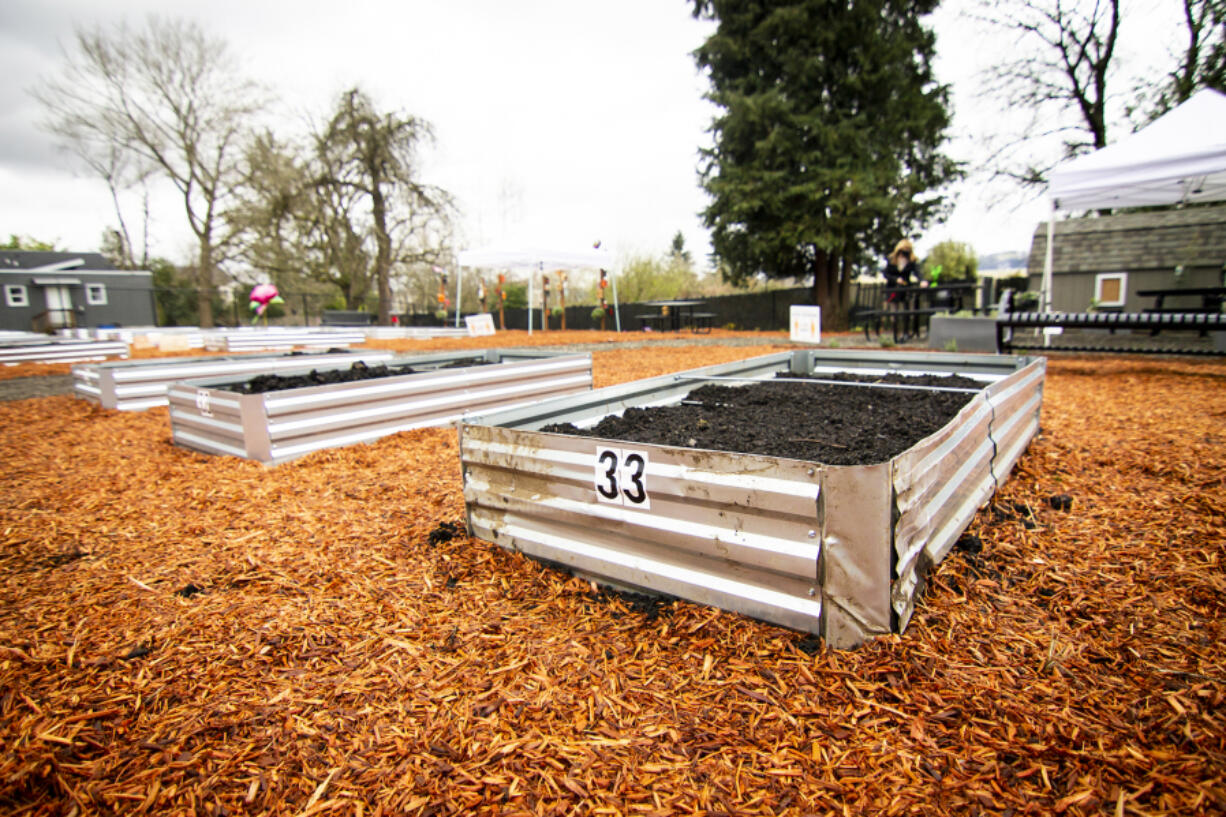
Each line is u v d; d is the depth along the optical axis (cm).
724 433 335
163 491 408
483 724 175
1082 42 1830
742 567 212
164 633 229
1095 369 919
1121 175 905
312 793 153
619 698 183
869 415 381
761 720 171
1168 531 285
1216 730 160
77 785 157
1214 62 1642
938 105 1902
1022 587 239
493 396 613
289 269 3103
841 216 1850
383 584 262
